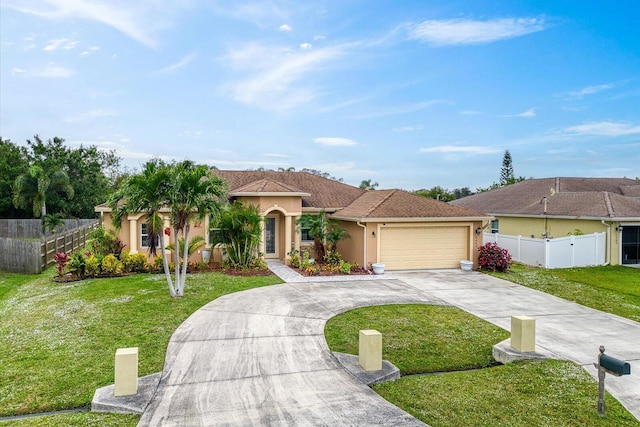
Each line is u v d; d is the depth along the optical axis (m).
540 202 27.14
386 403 7.05
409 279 17.88
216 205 14.18
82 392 7.52
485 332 10.85
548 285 17.03
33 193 38.66
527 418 6.73
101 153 55.66
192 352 9.16
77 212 43.34
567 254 21.56
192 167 14.64
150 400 7.06
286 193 20.84
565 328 11.34
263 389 7.47
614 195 24.53
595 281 17.97
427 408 7.01
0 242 21.62
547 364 8.70
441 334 10.66
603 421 6.63
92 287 15.52
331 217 22.39
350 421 6.43
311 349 9.39
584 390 7.62
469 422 6.60
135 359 7.27
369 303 13.43
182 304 12.98
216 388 7.50
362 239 19.80
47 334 10.52
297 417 6.52
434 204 21.41
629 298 14.99
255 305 13.00
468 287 16.38
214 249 20.62
